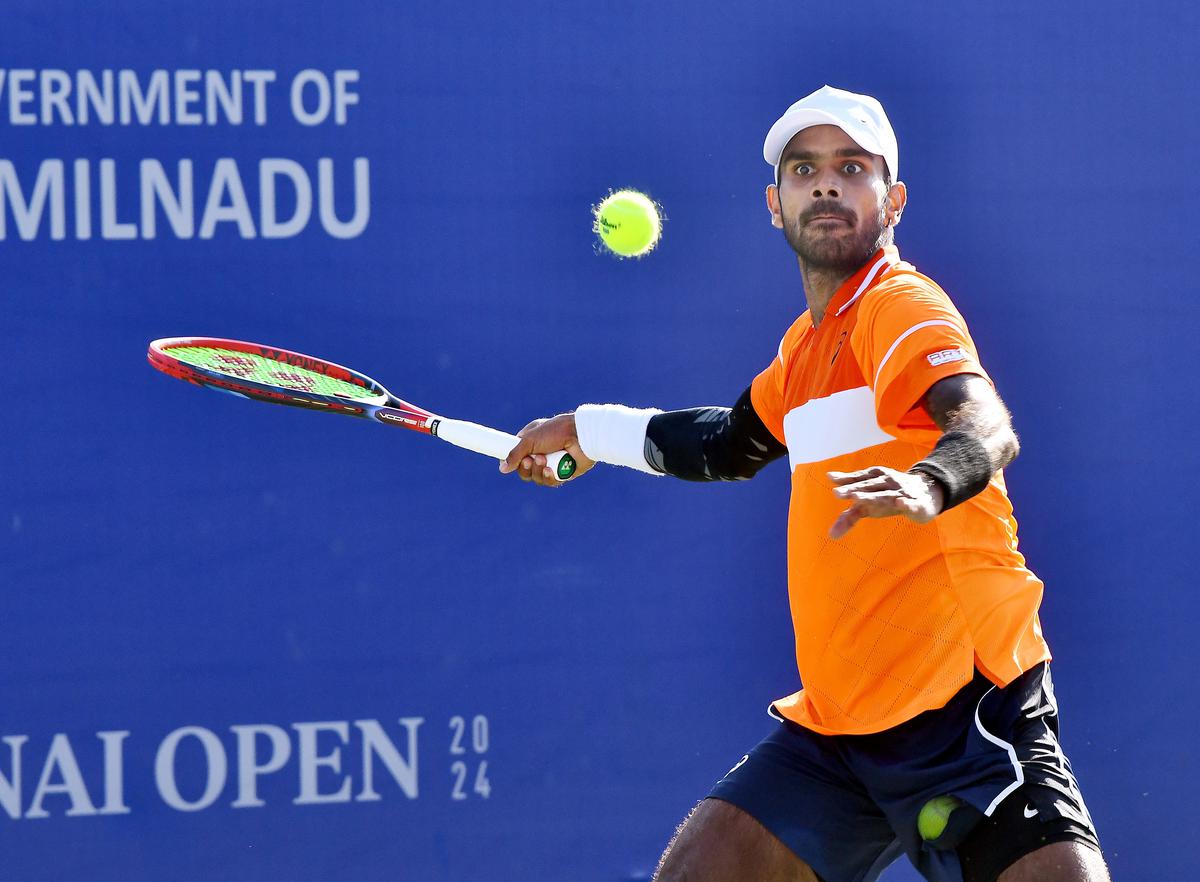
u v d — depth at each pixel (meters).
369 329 14.88
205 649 14.69
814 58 15.32
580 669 15.16
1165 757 15.49
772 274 15.41
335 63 14.78
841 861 10.02
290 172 14.73
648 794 15.23
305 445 14.83
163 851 14.63
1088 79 15.49
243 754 14.74
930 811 9.28
